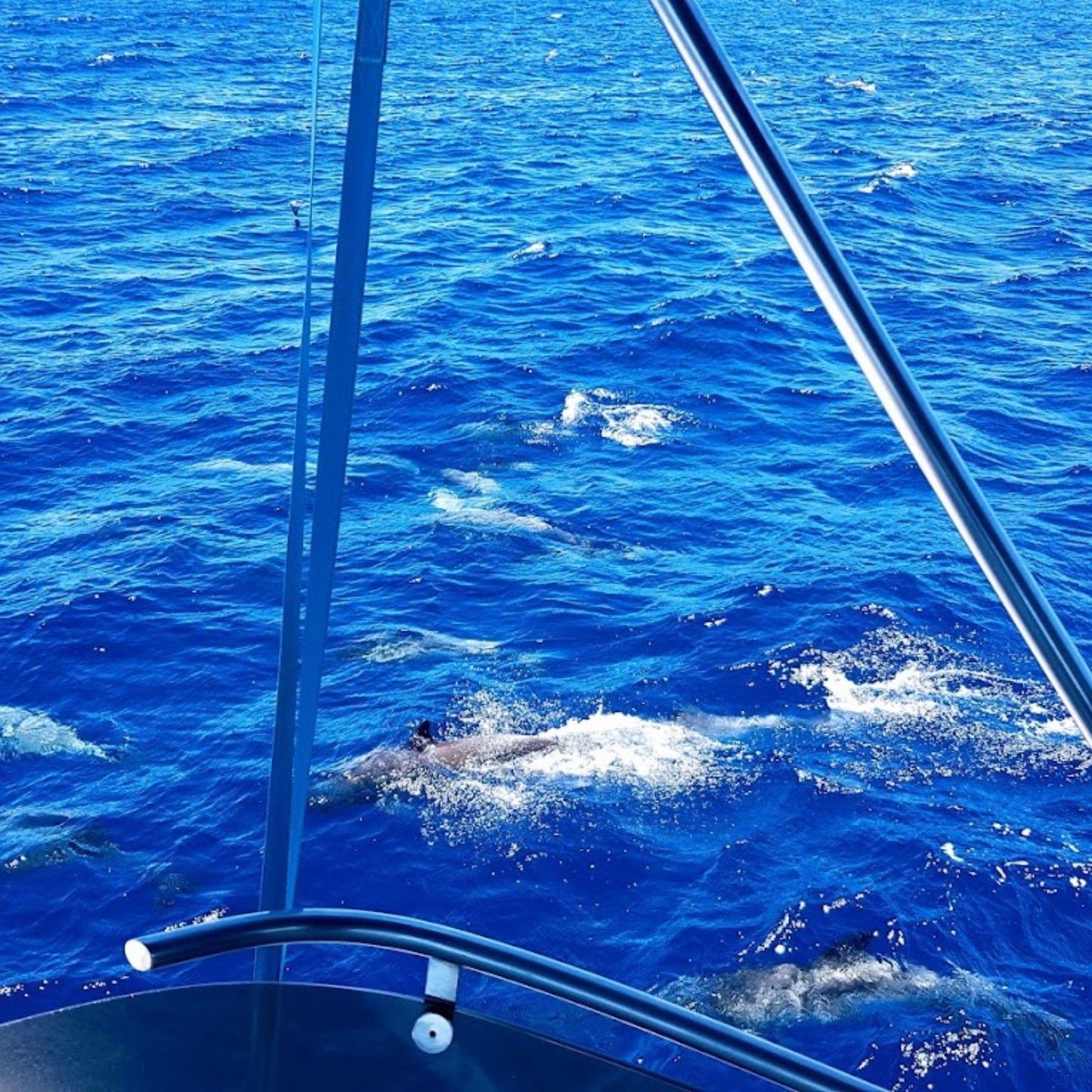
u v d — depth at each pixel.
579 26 121.75
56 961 17.12
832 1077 2.96
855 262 50.53
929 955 16.92
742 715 21.95
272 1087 2.92
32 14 116.38
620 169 65.19
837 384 37.41
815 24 124.38
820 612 24.80
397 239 52.47
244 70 93.25
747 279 47.22
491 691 22.70
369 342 40.19
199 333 41.28
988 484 31.39
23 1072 2.92
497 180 62.97
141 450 33.00
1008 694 22.44
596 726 21.69
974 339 42.00
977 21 129.00
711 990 16.55
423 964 16.94
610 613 25.12
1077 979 16.62
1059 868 18.47
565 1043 3.07
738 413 35.34
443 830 19.33
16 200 57.31
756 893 18.06
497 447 32.88
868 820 19.44
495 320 42.53
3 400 35.69
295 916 2.99
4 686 22.86
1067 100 86.81
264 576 26.62
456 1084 2.94
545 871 18.59
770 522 29.11
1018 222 56.66
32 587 25.94
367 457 32.09
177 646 24.12
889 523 28.97
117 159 65.25
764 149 2.23
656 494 30.53
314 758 20.91
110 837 19.28
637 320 42.47
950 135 75.00
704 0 141.88
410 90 87.00
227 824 19.56
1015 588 2.31
